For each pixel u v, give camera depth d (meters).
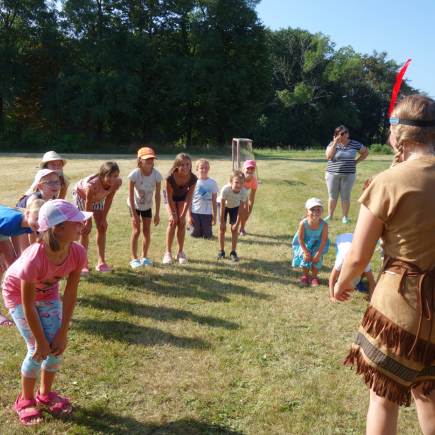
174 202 5.99
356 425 2.62
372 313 1.84
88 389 2.95
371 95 61.38
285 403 2.84
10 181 13.06
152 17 34.94
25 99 34.62
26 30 32.25
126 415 2.70
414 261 1.76
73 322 3.93
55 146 31.94
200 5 34.56
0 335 3.64
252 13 34.78
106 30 32.88
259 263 5.98
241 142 15.86
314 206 5.02
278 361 3.37
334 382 3.08
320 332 3.88
